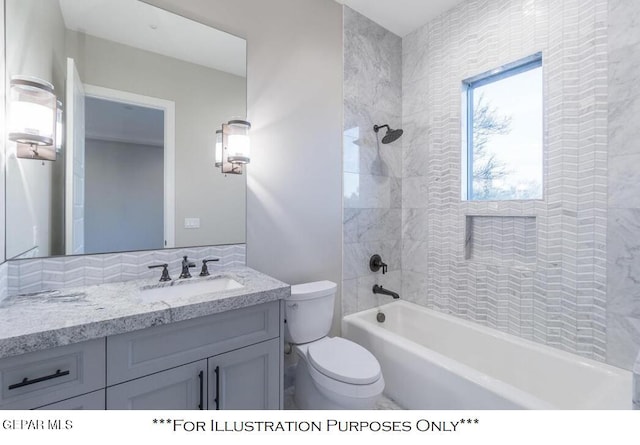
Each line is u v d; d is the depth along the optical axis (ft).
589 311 5.25
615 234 4.96
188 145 5.12
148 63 4.79
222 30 5.43
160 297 4.28
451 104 7.21
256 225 5.88
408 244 8.29
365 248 7.70
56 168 4.10
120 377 3.09
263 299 4.02
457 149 7.11
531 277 5.95
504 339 6.10
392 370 6.05
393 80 8.18
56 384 2.79
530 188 6.31
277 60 6.09
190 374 3.52
